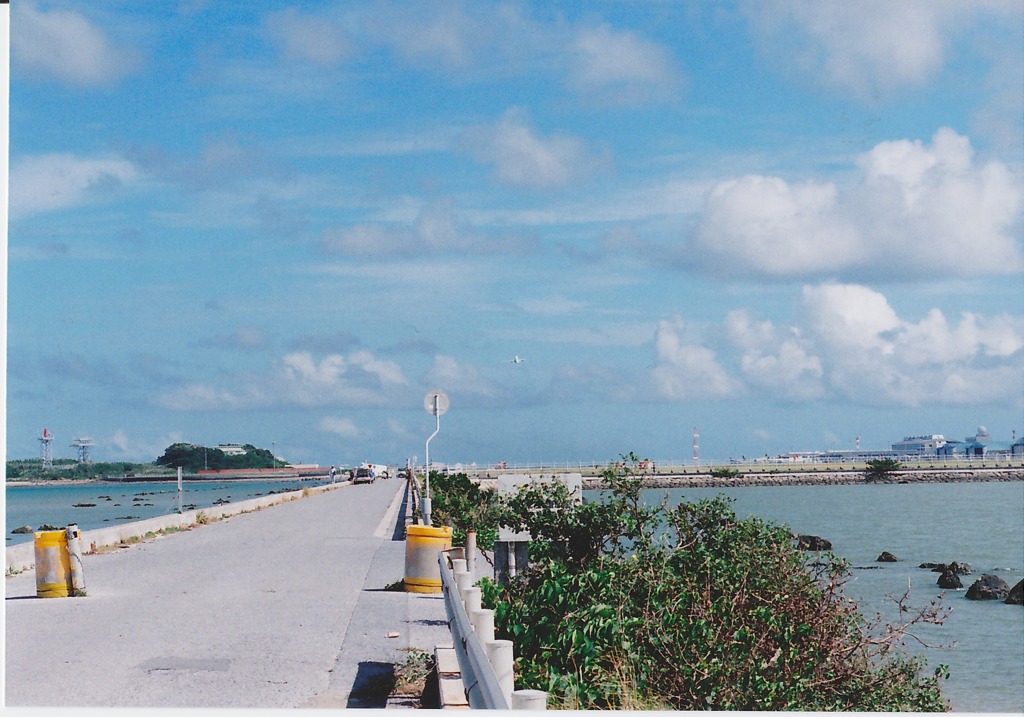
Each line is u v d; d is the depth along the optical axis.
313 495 75.50
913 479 162.75
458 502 32.38
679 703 10.62
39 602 16.70
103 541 28.31
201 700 9.47
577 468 77.81
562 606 11.14
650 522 14.38
